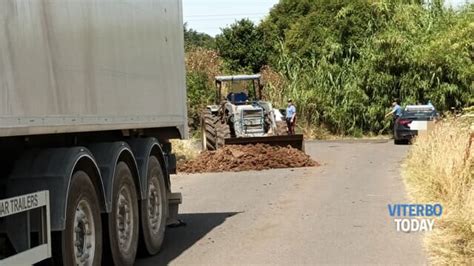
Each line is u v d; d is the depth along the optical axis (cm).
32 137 703
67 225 698
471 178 1263
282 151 2303
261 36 5881
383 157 2586
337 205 1397
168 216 1099
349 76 4241
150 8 1002
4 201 594
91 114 770
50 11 676
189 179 1997
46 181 684
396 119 3500
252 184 1814
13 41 596
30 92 624
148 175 973
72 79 721
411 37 4178
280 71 4434
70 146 777
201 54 4412
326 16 4509
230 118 2644
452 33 4097
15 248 632
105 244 822
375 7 4328
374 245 1014
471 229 982
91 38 780
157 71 1030
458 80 4078
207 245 1049
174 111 1120
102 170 821
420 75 4109
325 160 2506
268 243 1049
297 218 1261
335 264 902
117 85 859
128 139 980
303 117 4250
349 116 4225
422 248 983
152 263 938
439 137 1772
